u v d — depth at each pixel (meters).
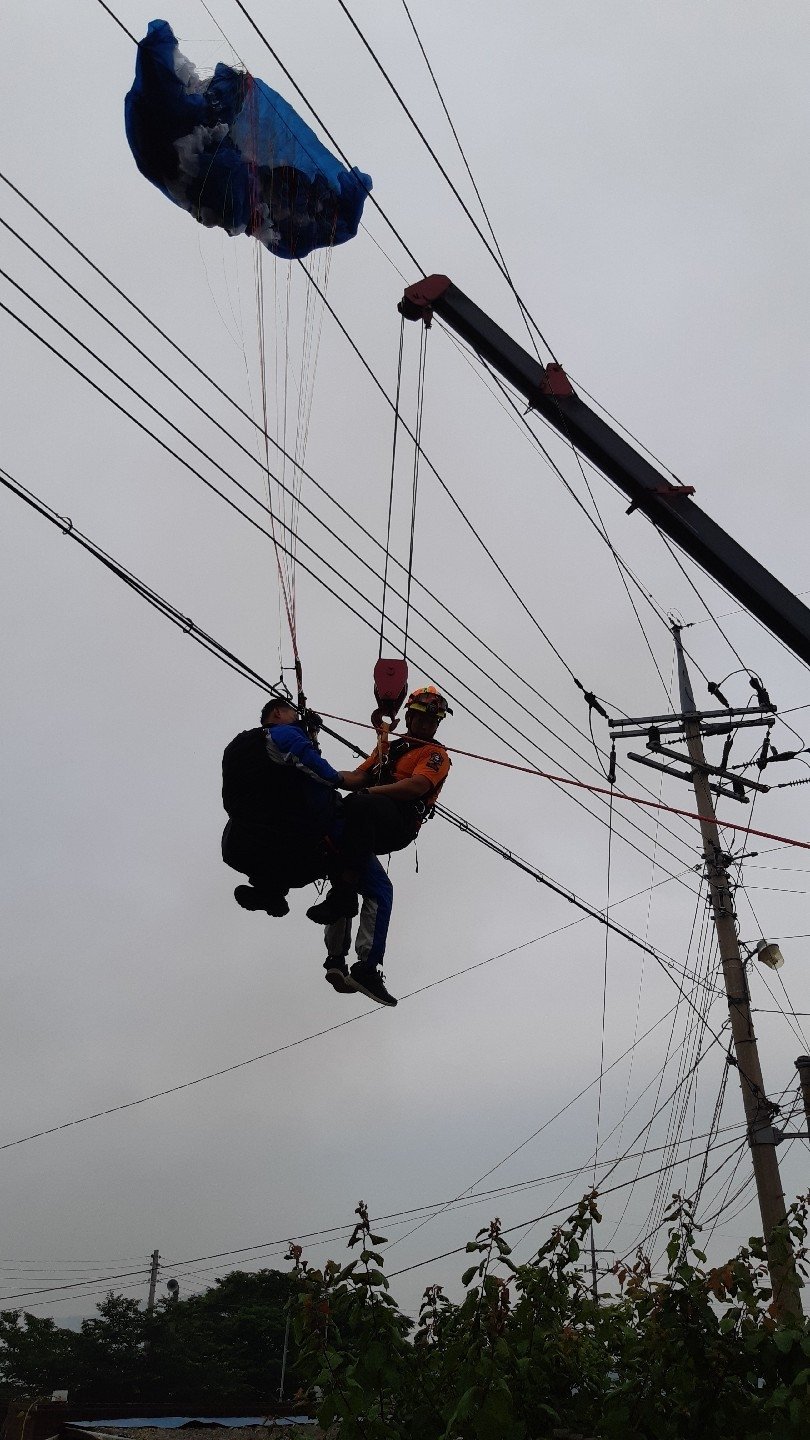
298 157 7.55
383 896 6.11
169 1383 40.16
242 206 7.57
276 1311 42.91
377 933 6.05
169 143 7.34
